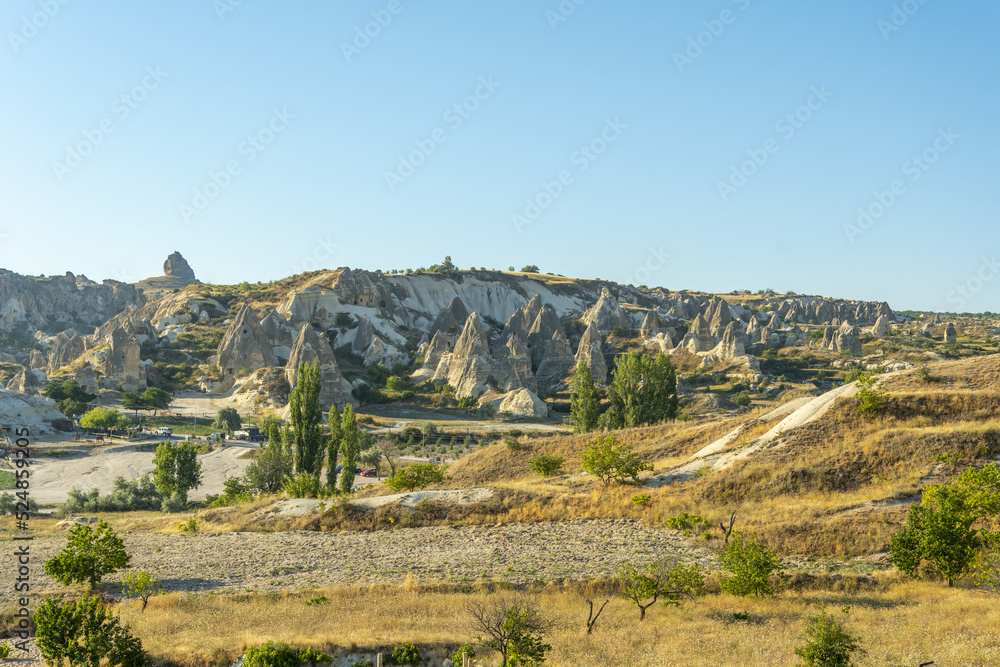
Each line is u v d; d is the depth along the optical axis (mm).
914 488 33875
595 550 32906
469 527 37812
